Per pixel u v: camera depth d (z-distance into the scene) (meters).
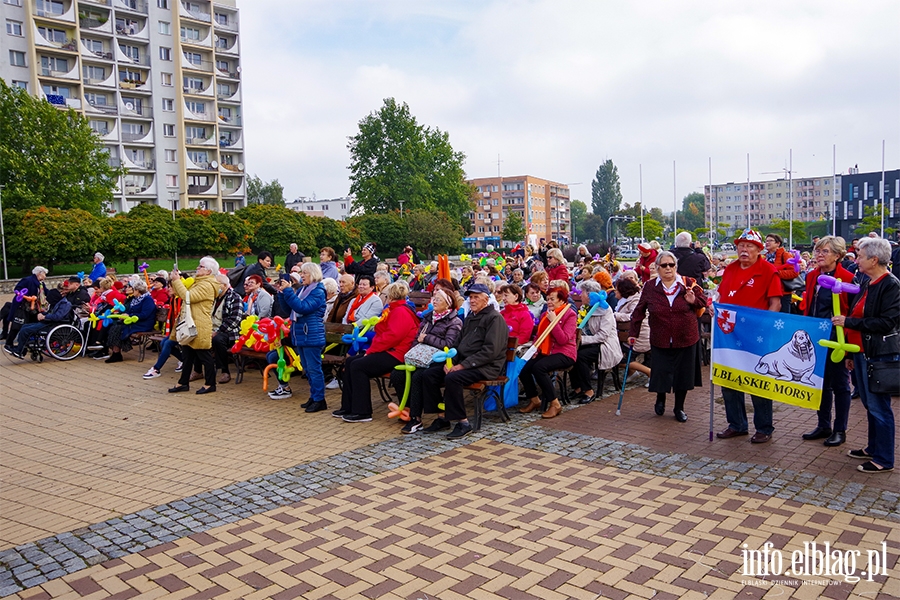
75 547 4.41
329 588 3.75
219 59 70.38
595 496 5.00
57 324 12.59
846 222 85.12
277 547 4.31
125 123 62.97
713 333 6.29
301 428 7.30
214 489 5.45
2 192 43.19
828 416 6.19
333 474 5.71
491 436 6.76
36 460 6.50
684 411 7.59
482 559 4.04
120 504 5.21
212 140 68.06
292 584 3.81
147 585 3.86
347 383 7.67
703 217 145.88
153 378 10.55
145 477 5.85
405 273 18.73
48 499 5.40
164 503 5.19
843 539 4.15
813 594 3.53
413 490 5.27
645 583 3.69
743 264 6.25
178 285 9.06
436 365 7.01
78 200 47.09
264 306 9.97
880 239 5.16
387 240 62.97
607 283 9.77
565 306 7.65
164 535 4.57
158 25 63.47
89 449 6.80
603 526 4.45
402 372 7.38
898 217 79.88
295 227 52.00
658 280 7.08
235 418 7.85
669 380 7.04
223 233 48.75
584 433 6.76
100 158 49.72
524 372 7.74
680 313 6.87
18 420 8.14
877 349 5.17
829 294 6.21
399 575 3.88
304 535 4.48
